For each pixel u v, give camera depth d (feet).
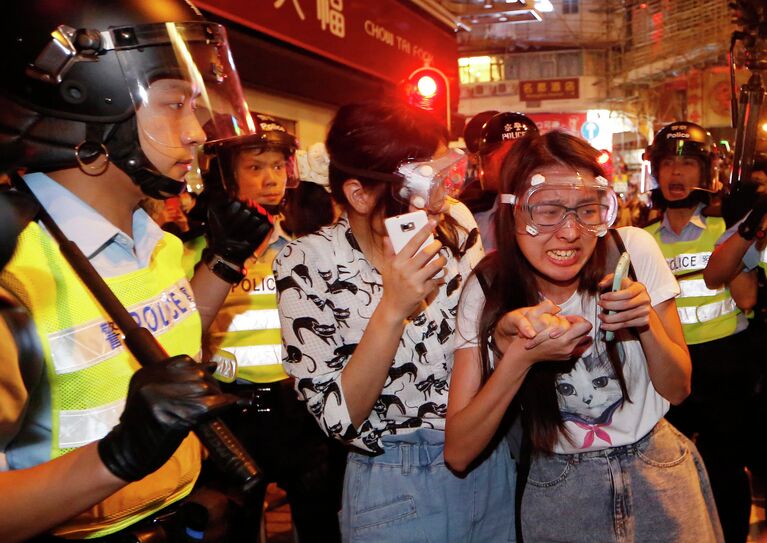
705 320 11.18
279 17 17.48
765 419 10.70
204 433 3.29
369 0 22.50
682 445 6.10
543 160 5.44
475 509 6.10
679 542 5.73
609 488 5.75
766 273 10.76
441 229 6.22
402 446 6.01
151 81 4.16
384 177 5.55
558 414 5.75
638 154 66.74
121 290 4.44
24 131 3.98
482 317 5.70
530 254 5.54
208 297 6.04
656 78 61.77
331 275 5.96
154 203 6.43
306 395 5.80
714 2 47.50
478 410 5.28
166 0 4.37
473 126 13.60
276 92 18.84
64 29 3.88
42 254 3.96
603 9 76.23
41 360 3.83
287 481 9.89
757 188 10.03
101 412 4.08
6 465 3.56
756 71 8.85
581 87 79.20
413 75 13.23
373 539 5.91
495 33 75.10
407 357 5.98
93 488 3.27
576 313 5.81
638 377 5.82
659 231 11.93
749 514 10.78
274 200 9.20
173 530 4.50
